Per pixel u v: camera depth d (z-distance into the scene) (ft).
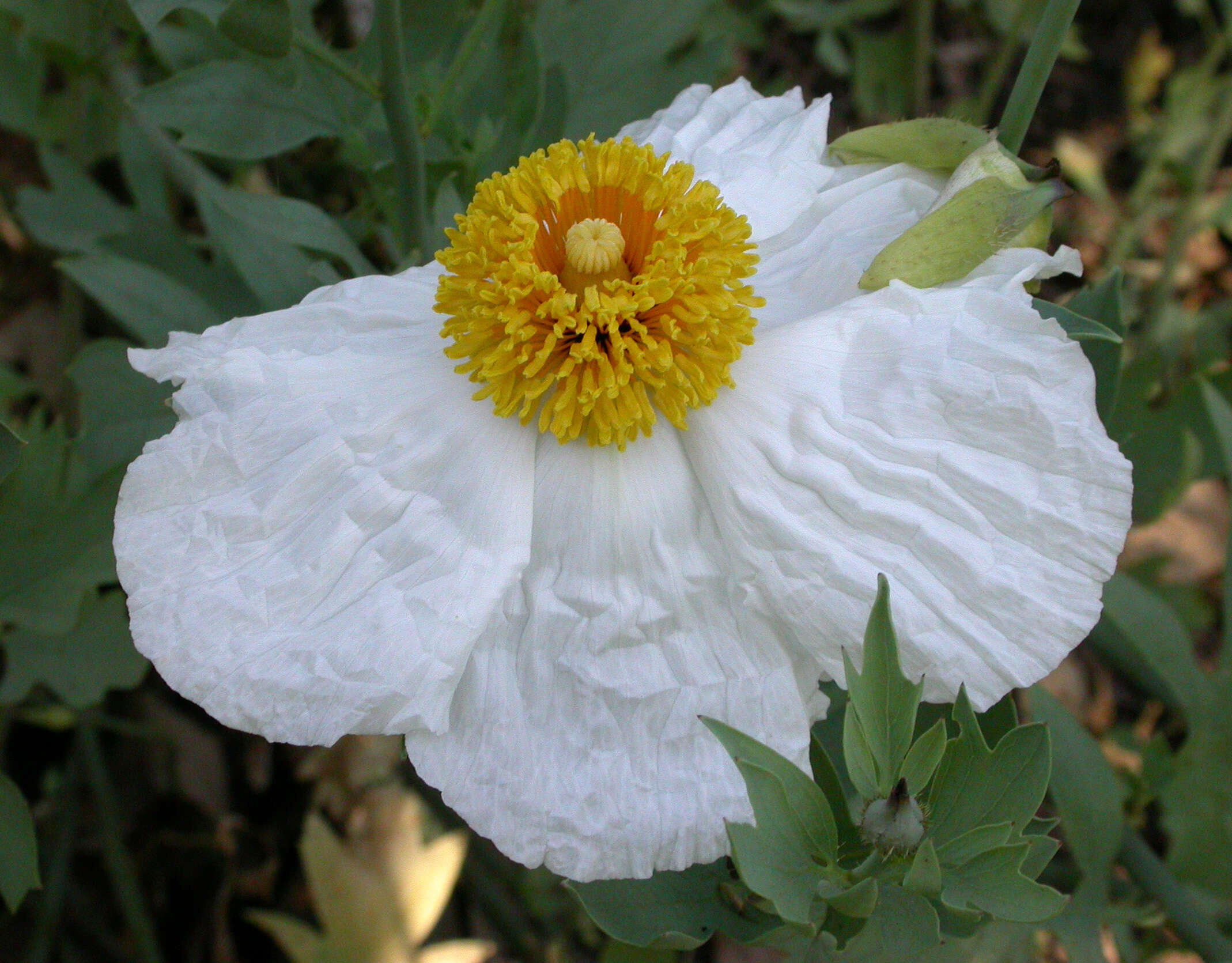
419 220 1.05
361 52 1.03
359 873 1.21
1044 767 0.80
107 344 1.13
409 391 0.86
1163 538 1.64
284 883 1.37
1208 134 1.74
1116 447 0.83
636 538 0.84
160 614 0.83
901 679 0.79
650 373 0.84
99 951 1.35
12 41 1.27
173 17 1.37
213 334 0.89
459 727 0.83
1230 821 1.08
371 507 0.84
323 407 0.86
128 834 1.38
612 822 0.82
